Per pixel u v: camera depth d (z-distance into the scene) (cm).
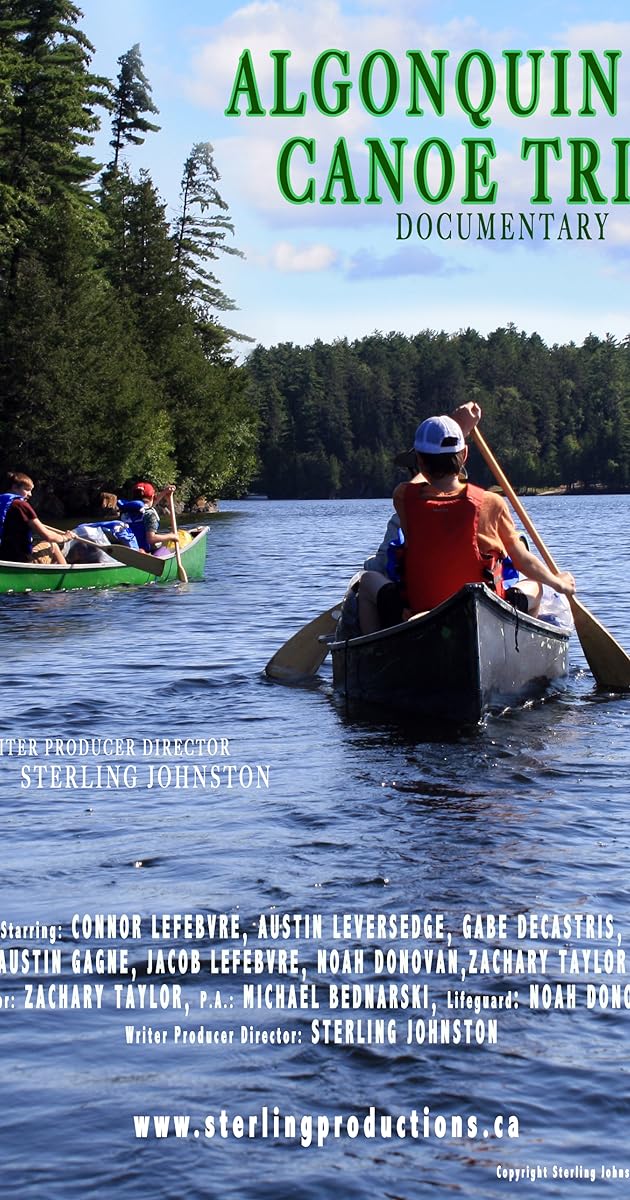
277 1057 347
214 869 502
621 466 15475
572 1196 286
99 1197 286
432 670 804
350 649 873
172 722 820
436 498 802
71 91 5019
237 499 14962
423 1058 345
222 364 7931
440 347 16438
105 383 5538
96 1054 351
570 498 12712
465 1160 299
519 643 842
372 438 15712
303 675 1004
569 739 752
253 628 1336
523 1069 338
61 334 5362
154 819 581
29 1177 293
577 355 17475
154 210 6788
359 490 15300
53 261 5481
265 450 15050
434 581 811
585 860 505
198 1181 292
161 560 1927
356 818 576
